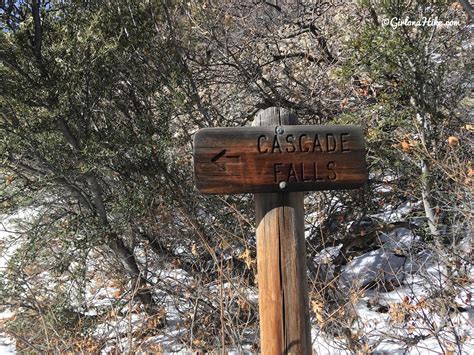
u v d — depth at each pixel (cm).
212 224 491
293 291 206
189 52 670
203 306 462
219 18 682
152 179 524
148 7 548
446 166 397
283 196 208
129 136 502
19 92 436
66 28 457
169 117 543
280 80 700
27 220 621
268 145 205
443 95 484
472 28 511
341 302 432
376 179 609
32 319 475
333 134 209
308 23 745
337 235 589
